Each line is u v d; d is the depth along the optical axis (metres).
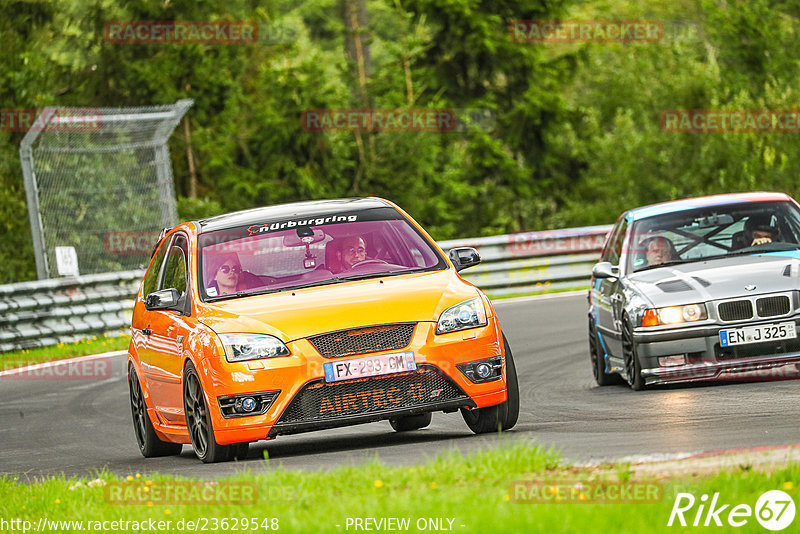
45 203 84.50
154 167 95.19
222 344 31.00
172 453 37.53
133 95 117.44
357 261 33.94
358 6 139.38
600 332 43.94
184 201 109.81
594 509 19.23
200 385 31.72
